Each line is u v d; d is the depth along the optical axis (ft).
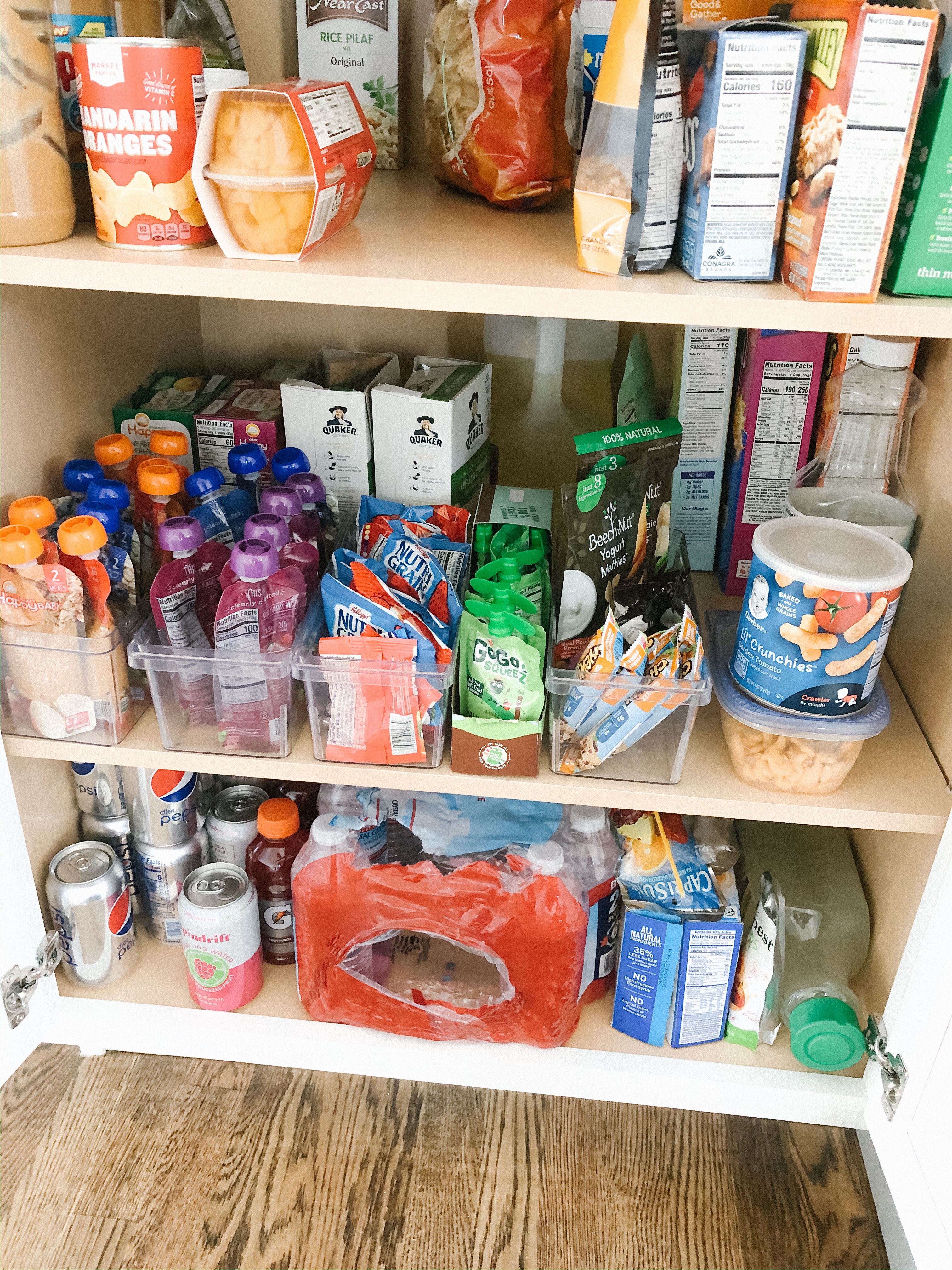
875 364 3.20
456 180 3.43
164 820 3.75
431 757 3.16
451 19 3.13
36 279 2.64
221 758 3.22
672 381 3.74
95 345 3.61
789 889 3.76
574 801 3.15
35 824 3.60
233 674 3.09
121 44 2.45
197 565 3.19
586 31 3.13
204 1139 3.63
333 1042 3.65
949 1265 2.73
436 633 3.11
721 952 3.45
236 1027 3.69
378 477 3.61
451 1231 3.37
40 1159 3.53
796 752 3.04
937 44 2.33
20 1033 3.54
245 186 2.53
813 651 2.86
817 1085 3.55
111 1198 3.43
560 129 3.20
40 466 3.34
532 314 2.53
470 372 3.70
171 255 2.70
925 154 2.37
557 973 3.46
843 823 3.09
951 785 3.14
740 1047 3.69
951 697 3.14
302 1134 3.66
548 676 3.09
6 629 3.06
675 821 3.76
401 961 3.85
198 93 2.61
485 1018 3.64
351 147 2.72
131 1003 3.77
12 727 3.26
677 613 3.27
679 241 2.73
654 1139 3.71
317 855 3.51
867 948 3.72
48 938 3.62
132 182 2.61
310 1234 3.34
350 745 3.15
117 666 3.18
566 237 3.02
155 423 3.67
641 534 3.28
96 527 2.92
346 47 3.57
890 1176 3.12
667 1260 3.31
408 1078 3.67
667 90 2.47
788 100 2.39
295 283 2.56
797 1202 3.51
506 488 3.73
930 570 3.30
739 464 3.61
